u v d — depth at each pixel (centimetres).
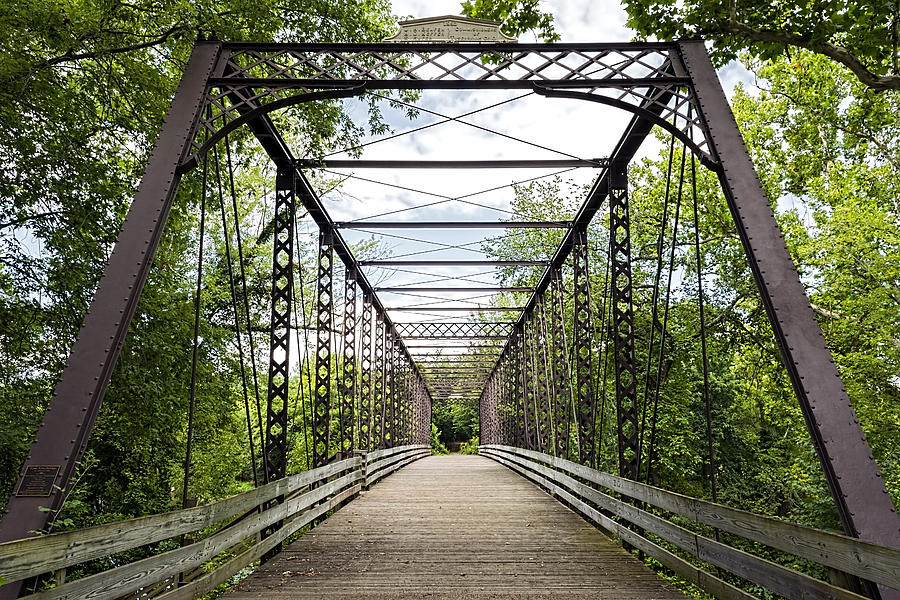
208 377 1220
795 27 698
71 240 822
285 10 845
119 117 842
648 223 1731
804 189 1628
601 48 627
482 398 4584
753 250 469
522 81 602
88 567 945
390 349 2252
